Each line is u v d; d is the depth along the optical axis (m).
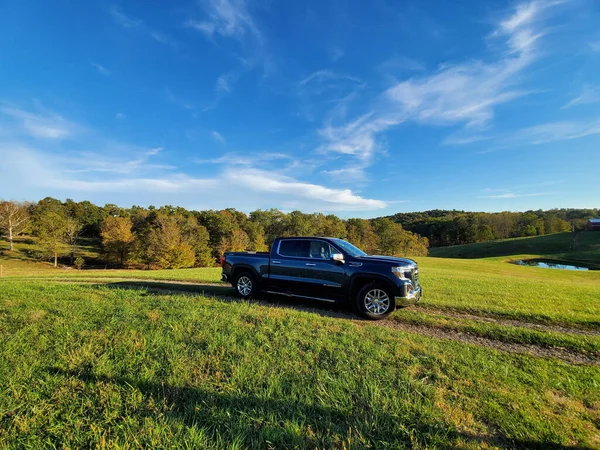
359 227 75.81
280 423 2.31
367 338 4.29
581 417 2.53
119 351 3.66
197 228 55.56
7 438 2.14
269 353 3.68
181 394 2.71
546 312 6.43
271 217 76.81
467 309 6.72
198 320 4.94
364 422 2.31
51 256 44.16
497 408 2.60
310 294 6.49
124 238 46.50
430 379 3.15
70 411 2.44
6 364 3.25
